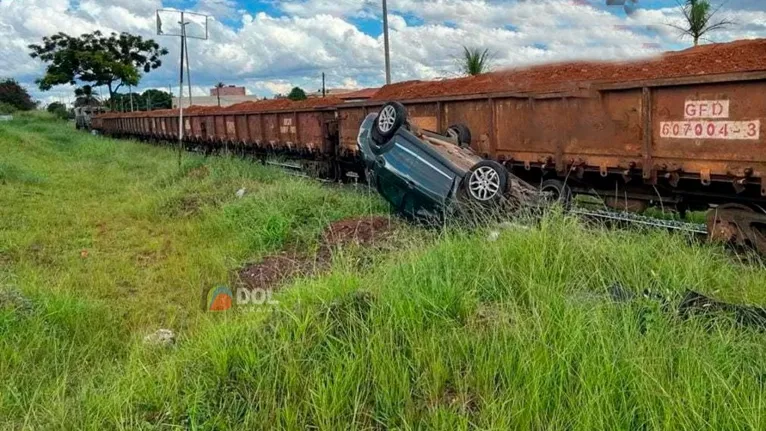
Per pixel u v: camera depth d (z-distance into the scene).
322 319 4.04
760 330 3.72
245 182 11.95
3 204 11.03
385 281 4.62
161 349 4.71
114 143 29.03
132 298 6.32
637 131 7.42
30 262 7.41
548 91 8.54
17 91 67.88
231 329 4.27
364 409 3.32
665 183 7.51
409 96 14.66
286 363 3.60
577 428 2.89
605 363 3.25
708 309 3.96
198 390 3.47
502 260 4.93
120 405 3.43
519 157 9.18
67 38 52.25
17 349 4.46
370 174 8.49
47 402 3.75
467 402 3.30
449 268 4.82
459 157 8.16
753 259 6.03
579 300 4.15
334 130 14.20
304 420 3.24
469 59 18.48
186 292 6.46
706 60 8.14
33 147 23.14
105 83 53.34
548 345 3.49
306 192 9.52
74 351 4.71
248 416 3.26
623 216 7.66
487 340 3.71
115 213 11.09
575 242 5.23
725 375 3.21
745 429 2.80
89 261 7.70
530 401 3.09
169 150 23.98
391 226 7.77
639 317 3.86
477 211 6.82
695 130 6.76
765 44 7.96
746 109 6.25
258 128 17.95
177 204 11.17
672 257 5.30
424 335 3.83
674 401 2.95
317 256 7.20
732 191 6.83
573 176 8.62
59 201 12.08
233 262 7.39
